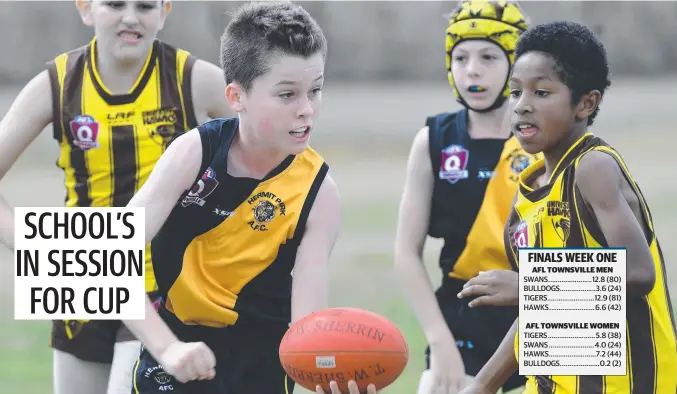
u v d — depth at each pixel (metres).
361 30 94.62
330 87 91.06
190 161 13.63
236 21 13.62
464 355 17.89
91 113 18.16
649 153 61.75
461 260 17.98
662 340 12.80
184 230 13.96
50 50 86.81
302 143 13.52
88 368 18.12
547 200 13.15
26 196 49.31
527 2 90.94
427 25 95.06
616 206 12.35
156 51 18.38
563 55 12.99
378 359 12.80
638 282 12.25
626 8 93.88
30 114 18.23
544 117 13.11
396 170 59.69
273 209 14.02
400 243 18.20
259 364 14.45
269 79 13.26
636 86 89.69
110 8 17.67
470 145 18.06
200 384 14.25
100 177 18.30
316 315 13.19
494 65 17.78
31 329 31.05
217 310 14.05
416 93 87.00
